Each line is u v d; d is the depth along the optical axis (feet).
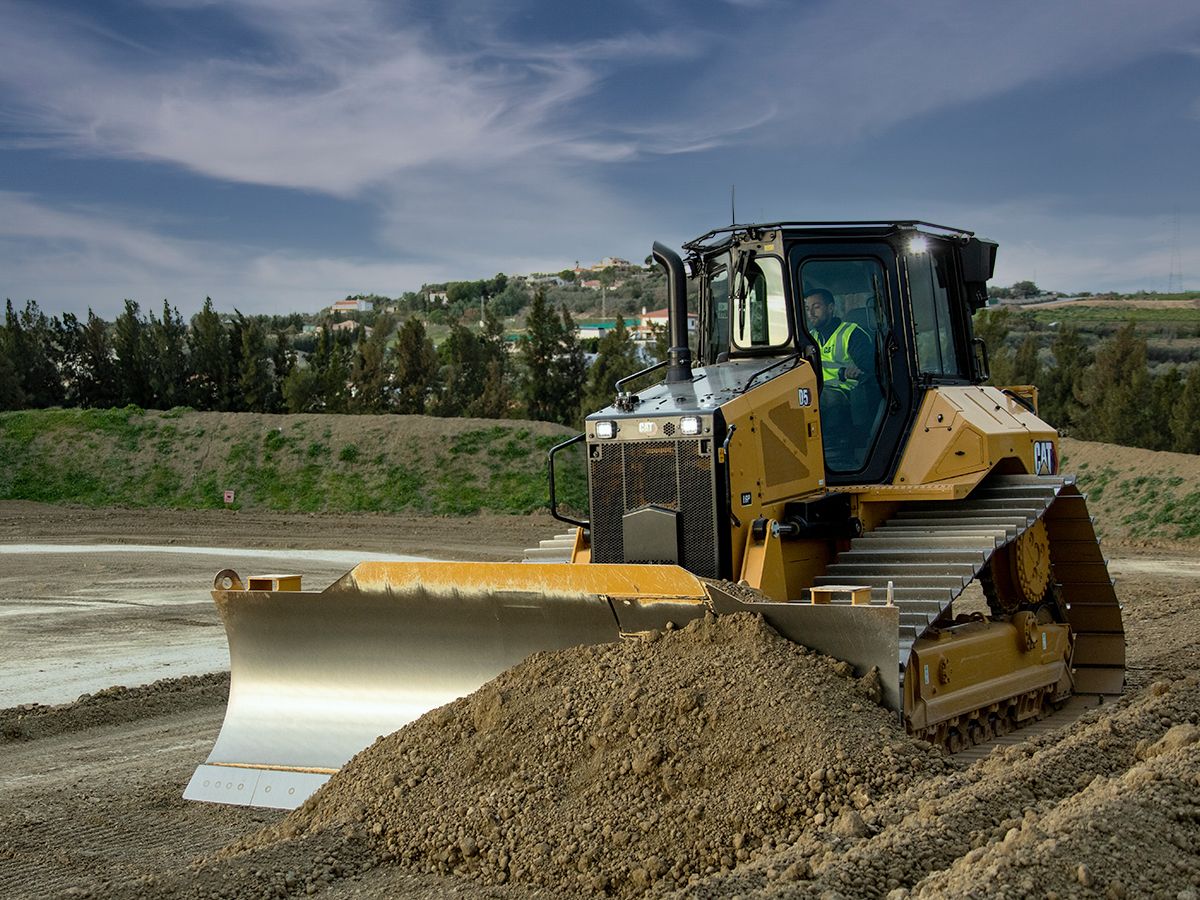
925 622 20.88
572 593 21.94
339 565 73.77
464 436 113.39
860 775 17.72
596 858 17.17
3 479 108.78
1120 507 87.97
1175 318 302.25
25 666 41.55
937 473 25.61
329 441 113.70
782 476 24.03
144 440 114.52
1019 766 18.98
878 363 26.21
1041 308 347.15
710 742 18.45
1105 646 30.30
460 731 20.58
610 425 24.02
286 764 23.90
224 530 92.73
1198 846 15.17
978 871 13.83
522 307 456.04
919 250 26.71
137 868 19.74
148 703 34.30
